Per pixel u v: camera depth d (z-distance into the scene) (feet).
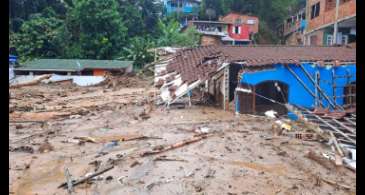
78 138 37.70
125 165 28.55
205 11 187.21
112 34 134.82
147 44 134.21
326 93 50.26
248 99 48.19
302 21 151.53
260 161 29.12
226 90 50.06
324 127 39.19
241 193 22.85
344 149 31.09
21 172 27.99
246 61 48.37
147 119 45.80
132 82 97.50
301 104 49.67
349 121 40.27
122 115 49.52
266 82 51.47
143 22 160.66
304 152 31.55
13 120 48.24
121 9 153.07
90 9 128.77
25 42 123.65
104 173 26.86
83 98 69.62
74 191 23.80
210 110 50.88
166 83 60.18
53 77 97.71
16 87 86.69
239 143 34.17
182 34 147.02
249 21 171.01
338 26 84.38
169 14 185.57
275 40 183.01
